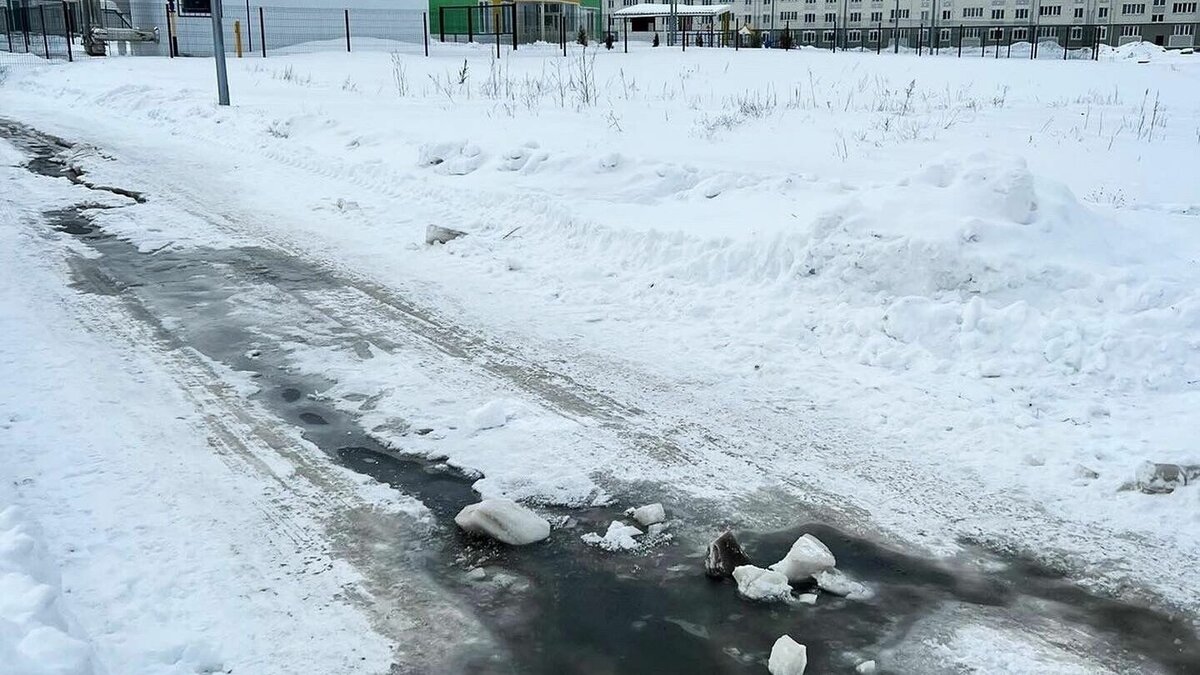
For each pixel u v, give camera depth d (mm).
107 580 4191
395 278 9016
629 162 12375
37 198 12039
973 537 4715
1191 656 3865
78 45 40781
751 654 3867
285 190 12844
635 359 7023
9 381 6312
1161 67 32250
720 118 16641
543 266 9328
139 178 13508
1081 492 5094
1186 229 9133
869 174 11953
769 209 9961
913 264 7742
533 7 58469
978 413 6000
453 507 4953
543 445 5645
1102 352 6641
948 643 3936
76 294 8289
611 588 4309
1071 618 4102
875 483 5230
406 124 16234
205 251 9836
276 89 22781
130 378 6480
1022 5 84938
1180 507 4926
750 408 6188
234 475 5195
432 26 56875
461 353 7125
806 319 7531
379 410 6090
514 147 13352
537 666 3781
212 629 3916
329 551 4520
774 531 4777
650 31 85750
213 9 18766
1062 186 8914
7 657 3246
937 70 30281
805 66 31875
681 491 5156
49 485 4977
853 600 4230
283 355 7008
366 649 3846
